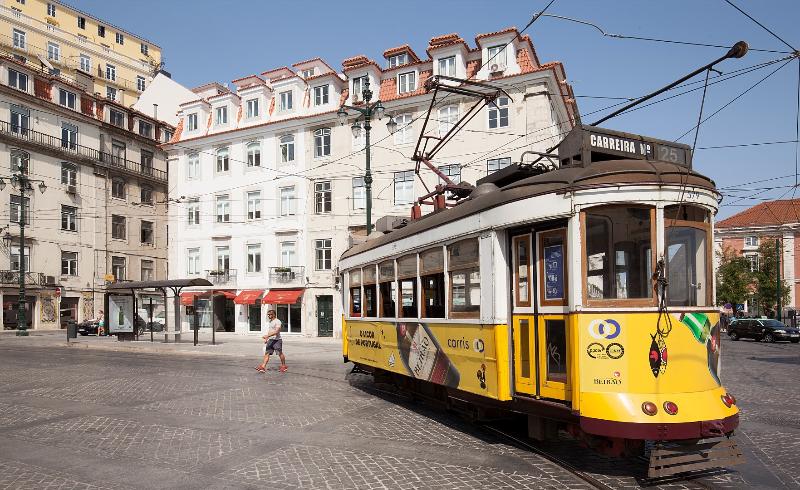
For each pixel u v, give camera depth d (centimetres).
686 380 588
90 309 4503
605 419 567
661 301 591
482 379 737
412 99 3138
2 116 3966
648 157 707
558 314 635
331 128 3462
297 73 3828
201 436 802
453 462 665
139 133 5122
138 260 5006
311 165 3512
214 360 1994
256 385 1309
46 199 4225
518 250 701
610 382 584
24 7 5788
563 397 621
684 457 563
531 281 673
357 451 718
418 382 1012
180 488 584
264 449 730
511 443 755
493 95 1209
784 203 5772
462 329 792
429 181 3078
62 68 5984
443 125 3072
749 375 1520
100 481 609
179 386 1294
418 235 934
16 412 990
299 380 1401
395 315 1037
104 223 4691
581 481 591
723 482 591
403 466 650
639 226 613
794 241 5525
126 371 1606
